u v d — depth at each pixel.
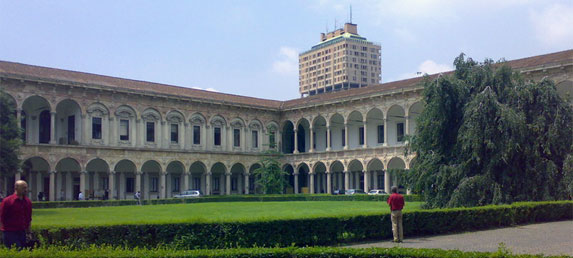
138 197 62.81
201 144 75.94
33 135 63.81
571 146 36.22
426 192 37.50
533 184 35.22
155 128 71.50
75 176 66.31
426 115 39.25
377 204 52.00
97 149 64.44
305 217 22.61
